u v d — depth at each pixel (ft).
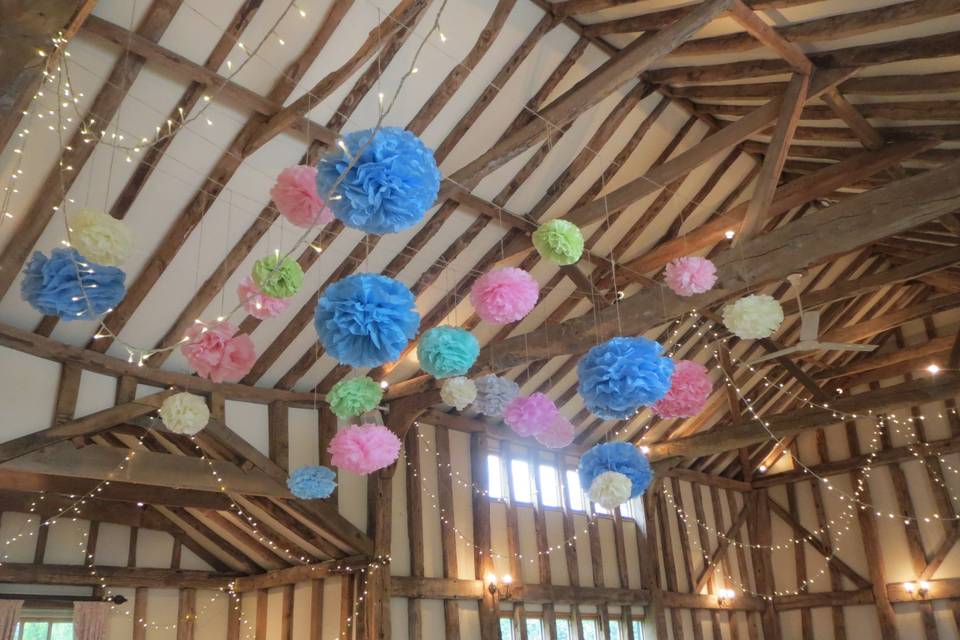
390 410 28.17
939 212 16.47
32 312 19.72
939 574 38.40
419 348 13.43
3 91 8.73
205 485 22.62
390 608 26.37
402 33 18.70
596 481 13.85
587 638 34.09
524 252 26.55
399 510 28.25
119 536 28.94
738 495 44.98
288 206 10.07
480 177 19.66
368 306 8.96
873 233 17.29
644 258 28.43
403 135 8.16
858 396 33.17
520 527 32.81
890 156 23.15
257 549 29.78
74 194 17.66
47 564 26.66
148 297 20.88
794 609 42.78
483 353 24.00
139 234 19.31
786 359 36.68
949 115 19.93
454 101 21.11
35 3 8.80
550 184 24.98
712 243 27.20
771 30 18.42
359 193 7.84
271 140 19.20
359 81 19.19
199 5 16.31
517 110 22.47
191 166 18.71
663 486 40.34
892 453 40.96
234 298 22.11
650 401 11.85
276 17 17.13
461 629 28.91
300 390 26.45
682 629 38.40
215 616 30.55
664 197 27.58
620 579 36.58
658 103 25.12
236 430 24.29
